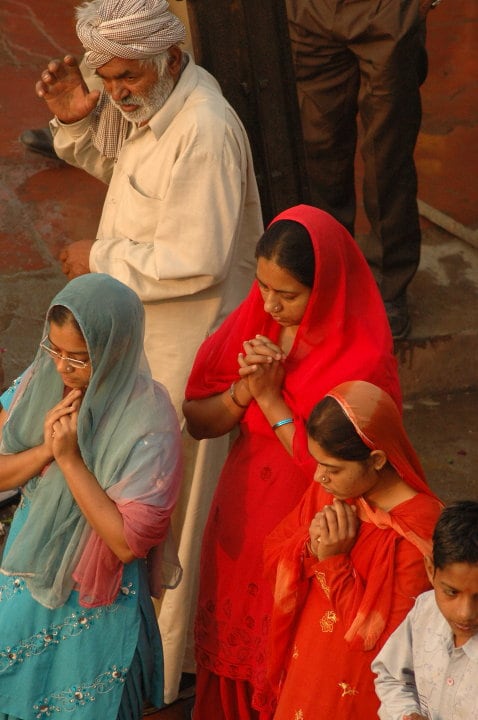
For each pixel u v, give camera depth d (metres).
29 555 11.40
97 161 15.63
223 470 12.73
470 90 29.58
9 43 29.98
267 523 12.04
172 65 13.76
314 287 11.21
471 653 9.20
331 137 20.66
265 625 12.11
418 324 21.69
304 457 11.55
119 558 11.27
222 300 14.36
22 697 11.48
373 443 10.06
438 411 20.98
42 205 24.58
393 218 20.50
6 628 11.48
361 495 10.45
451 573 8.77
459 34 31.94
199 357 12.85
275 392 11.89
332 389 10.73
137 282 14.02
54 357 11.15
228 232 13.82
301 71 20.23
